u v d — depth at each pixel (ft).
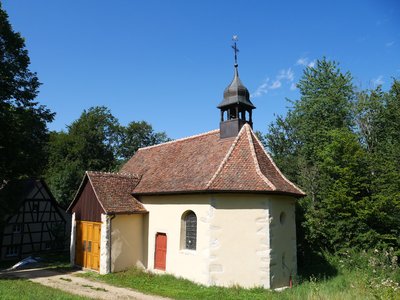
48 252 83.10
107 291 43.91
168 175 58.54
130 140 167.84
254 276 46.34
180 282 48.34
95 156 144.66
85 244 59.88
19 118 65.00
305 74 110.11
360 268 56.59
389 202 64.69
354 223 63.52
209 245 47.16
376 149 91.09
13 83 73.10
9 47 71.77
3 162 66.13
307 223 64.28
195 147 61.93
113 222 55.52
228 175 49.42
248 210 47.93
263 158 54.75
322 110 101.40
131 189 61.21
